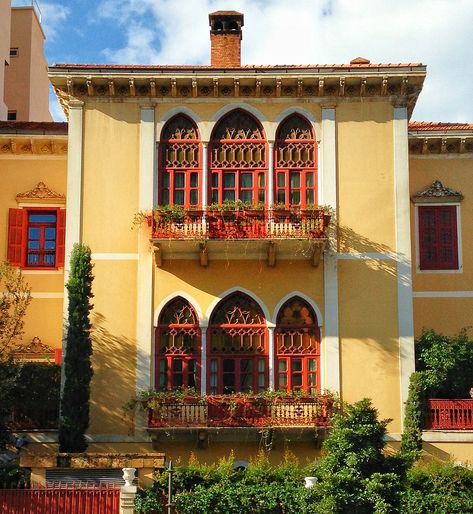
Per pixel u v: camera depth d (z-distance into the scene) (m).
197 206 24.91
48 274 26.78
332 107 25.39
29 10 39.38
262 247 24.28
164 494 19.95
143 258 24.58
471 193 27.47
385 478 19.50
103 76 24.84
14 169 27.38
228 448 23.50
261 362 24.27
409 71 24.94
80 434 22.52
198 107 25.41
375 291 24.47
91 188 24.92
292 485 20.12
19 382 23.50
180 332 24.36
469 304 26.78
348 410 20.88
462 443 23.20
